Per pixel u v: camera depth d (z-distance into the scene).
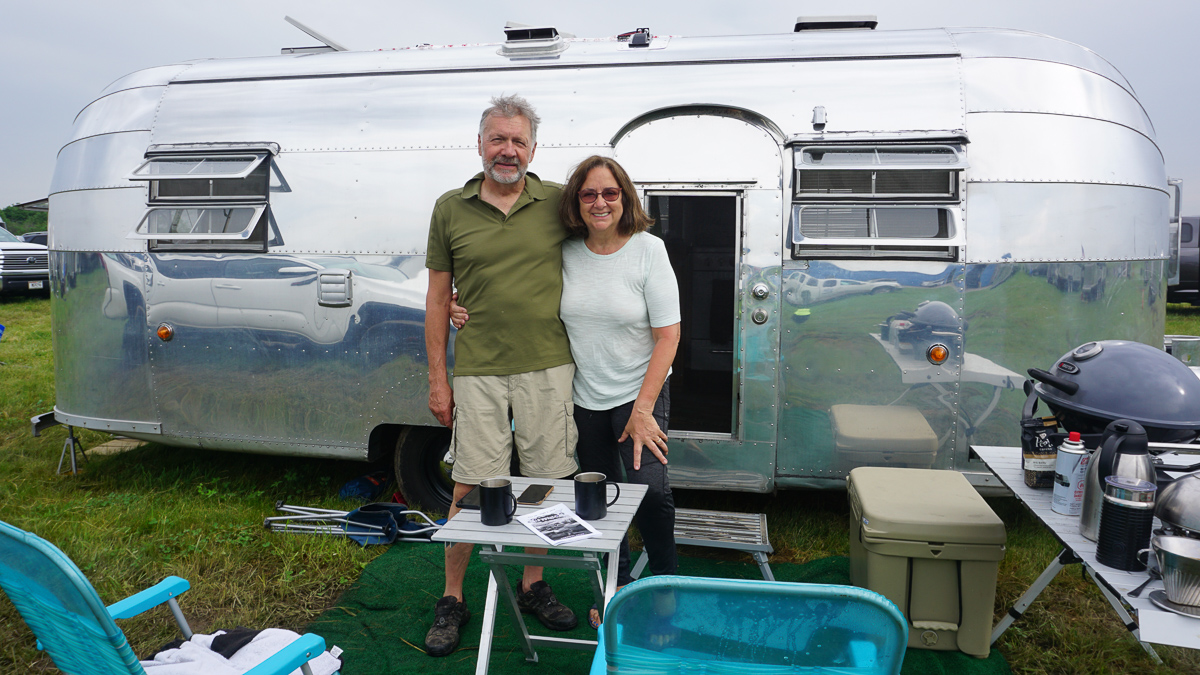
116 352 3.88
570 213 2.36
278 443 3.76
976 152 3.13
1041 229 3.12
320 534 3.51
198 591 3.05
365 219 3.54
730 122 3.31
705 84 3.35
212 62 3.97
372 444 3.68
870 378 3.24
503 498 1.96
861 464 3.29
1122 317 3.20
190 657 1.88
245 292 3.68
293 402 3.70
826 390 3.28
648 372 2.36
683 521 3.37
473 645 2.66
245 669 1.85
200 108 3.77
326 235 3.58
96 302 3.88
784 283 3.26
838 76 3.28
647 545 2.52
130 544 3.44
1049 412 3.13
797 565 3.26
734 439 3.39
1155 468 1.90
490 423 2.45
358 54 3.82
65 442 4.71
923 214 3.14
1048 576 2.45
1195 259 11.56
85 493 4.18
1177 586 1.46
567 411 2.47
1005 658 2.58
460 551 2.62
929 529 2.49
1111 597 1.87
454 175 3.47
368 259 3.54
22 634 2.70
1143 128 3.34
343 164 3.57
